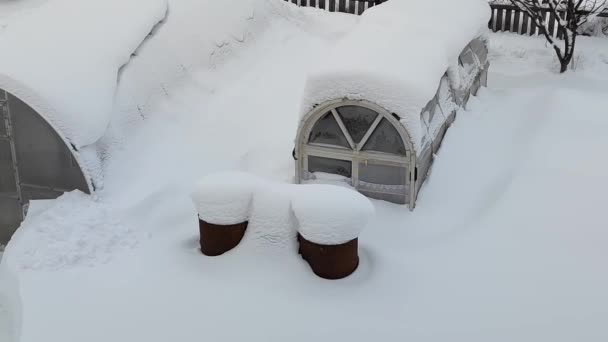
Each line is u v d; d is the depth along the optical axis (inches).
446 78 386.0
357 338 254.7
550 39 485.4
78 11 411.2
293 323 262.8
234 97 430.3
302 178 345.7
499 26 569.9
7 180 347.3
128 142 370.9
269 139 395.2
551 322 260.5
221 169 371.6
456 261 297.1
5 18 483.5
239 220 296.7
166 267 296.5
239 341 254.8
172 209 337.4
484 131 406.6
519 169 365.7
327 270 284.2
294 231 294.5
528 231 315.6
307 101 328.5
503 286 281.1
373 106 317.4
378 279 285.9
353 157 332.2
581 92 449.4
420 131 319.3
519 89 468.1
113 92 370.0
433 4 429.1
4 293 294.2
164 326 263.0
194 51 437.4
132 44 399.9
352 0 581.6
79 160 334.3
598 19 546.9
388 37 365.4
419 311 268.1
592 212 327.3
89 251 304.3
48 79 339.9
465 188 349.1
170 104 406.6
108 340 256.4
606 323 258.8
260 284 282.7
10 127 337.1
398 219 323.9
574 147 385.1
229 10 480.1
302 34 517.7
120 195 341.4
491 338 253.1
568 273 287.6
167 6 450.3
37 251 301.3
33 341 255.4
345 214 278.1
